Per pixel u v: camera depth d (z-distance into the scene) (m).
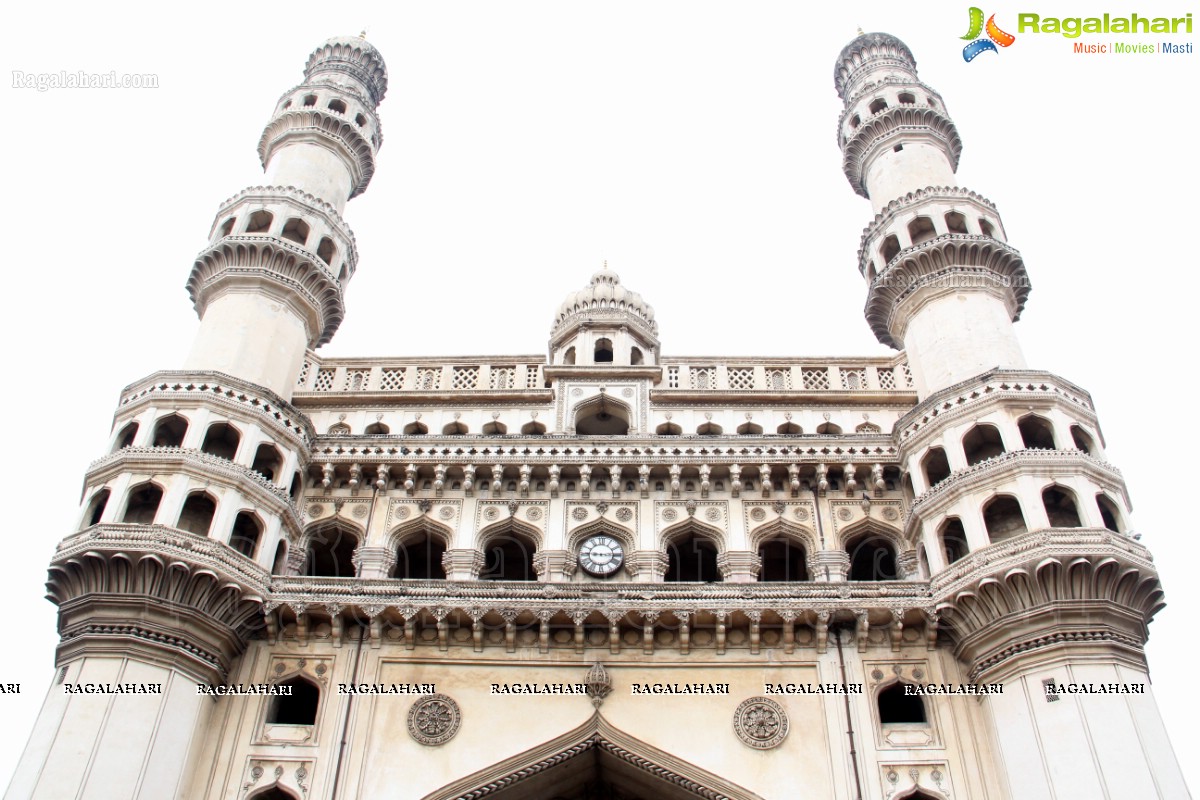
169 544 21.34
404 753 20.92
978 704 21.39
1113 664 20.08
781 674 22.05
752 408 27.88
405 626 22.31
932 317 27.86
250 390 25.14
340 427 27.52
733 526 24.73
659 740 21.02
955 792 20.27
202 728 20.94
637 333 32.19
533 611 22.27
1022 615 20.72
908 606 22.16
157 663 20.53
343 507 25.22
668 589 22.56
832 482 25.64
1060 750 19.23
